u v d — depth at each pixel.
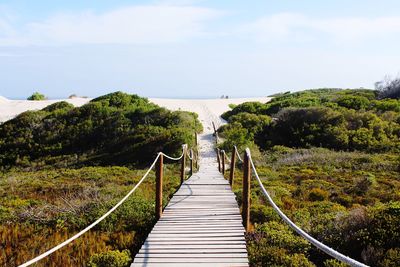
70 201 12.12
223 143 30.52
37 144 34.47
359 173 18.89
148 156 28.53
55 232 9.59
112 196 12.70
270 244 7.78
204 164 25.47
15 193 16.41
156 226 8.55
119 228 9.53
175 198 11.64
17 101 53.78
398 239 7.10
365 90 53.59
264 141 34.16
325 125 33.25
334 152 27.03
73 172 22.08
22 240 9.07
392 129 31.30
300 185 16.02
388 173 18.73
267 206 11.09
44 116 39.81
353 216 8.39
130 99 45.38
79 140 34.53
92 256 7.39
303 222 9.29
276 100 54.34
